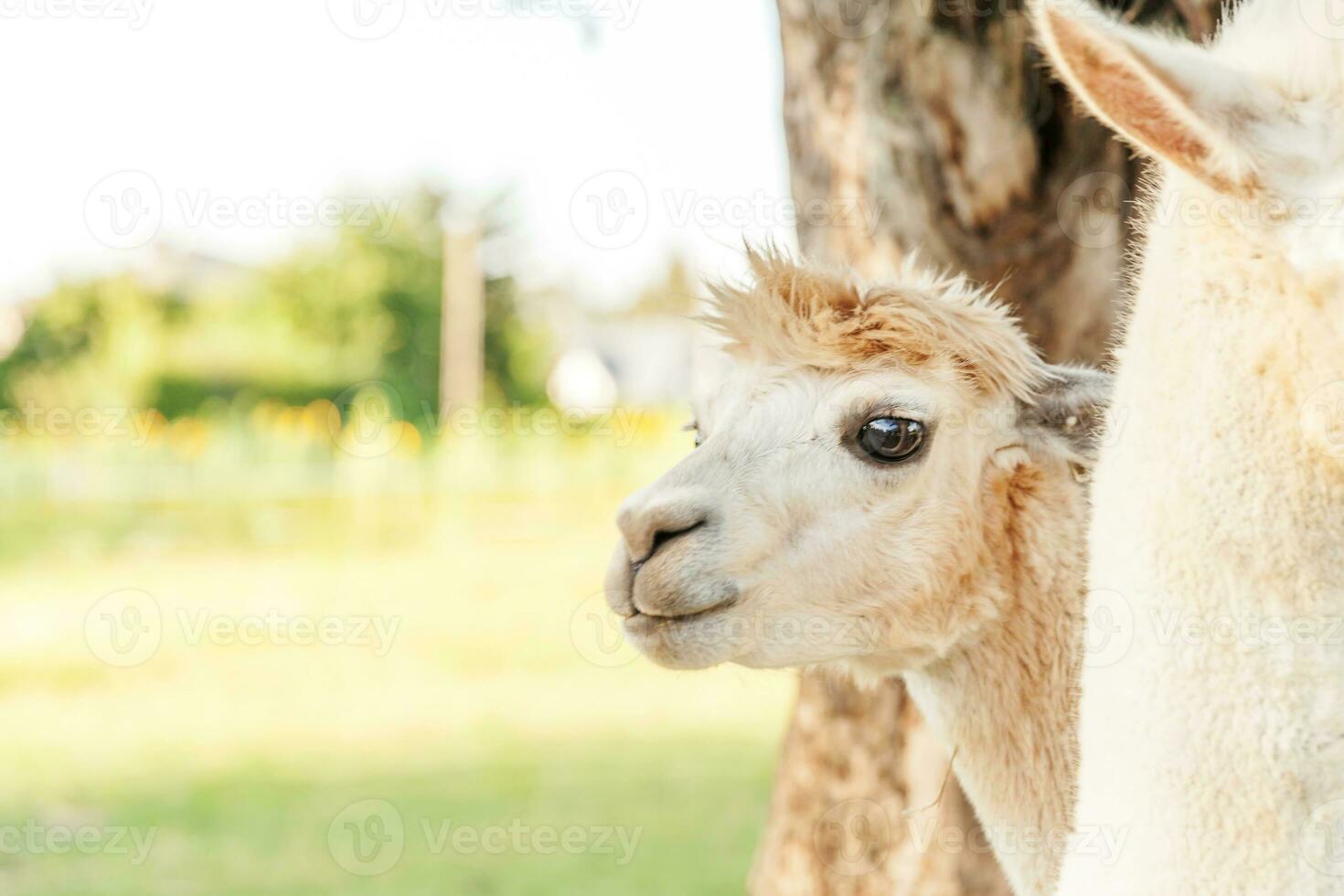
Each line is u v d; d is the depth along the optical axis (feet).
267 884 24.94
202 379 110.01
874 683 11.59
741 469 10.55
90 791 31.40
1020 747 10.80
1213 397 7.50
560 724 39.14
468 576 61.93
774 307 10.84
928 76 15.25
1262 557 7.35
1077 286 15.55
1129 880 7.58
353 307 115.44
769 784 31.86
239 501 79.36
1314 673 7.22
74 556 67.31
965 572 10.58
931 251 15.62
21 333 105.40
